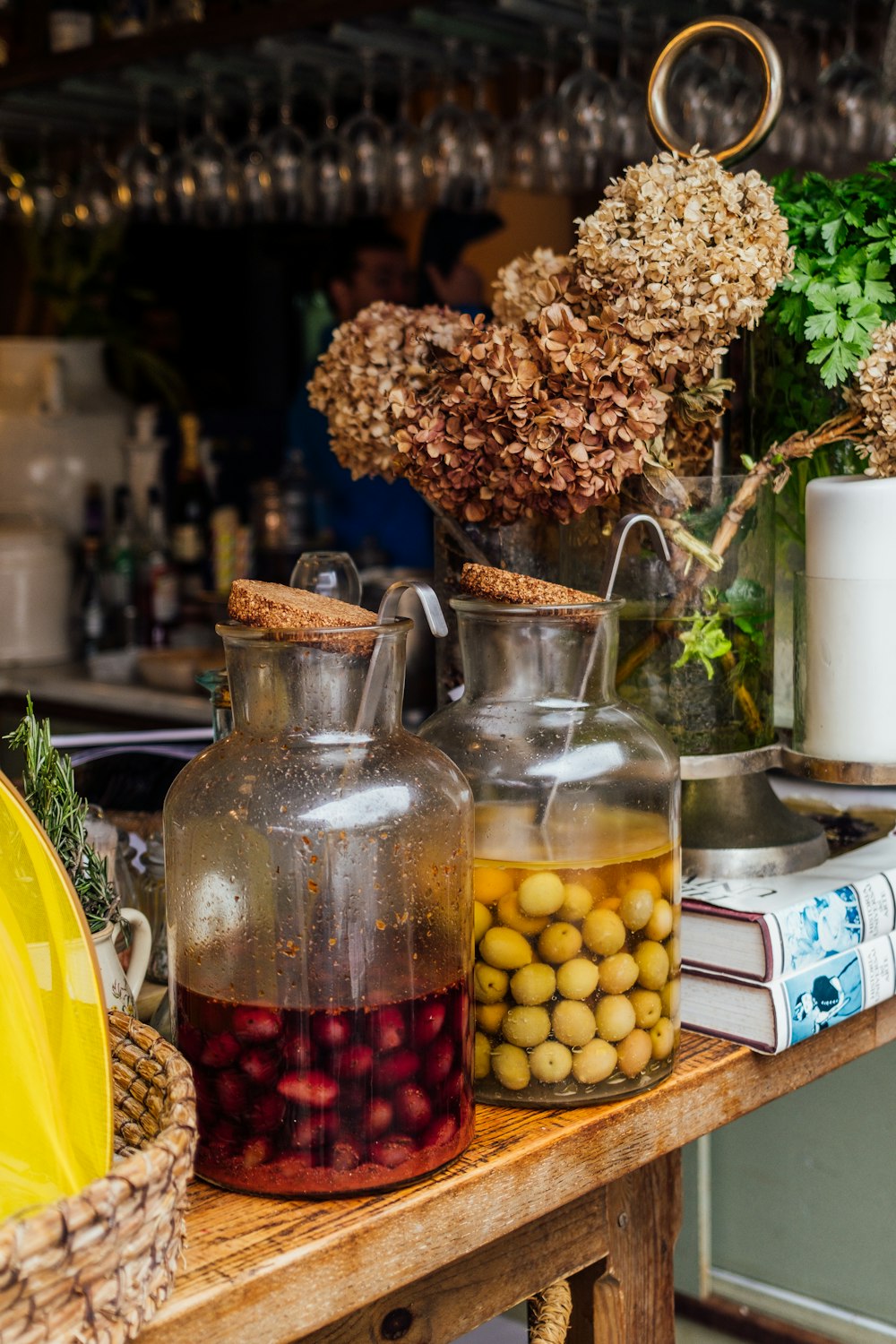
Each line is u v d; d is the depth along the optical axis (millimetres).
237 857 721
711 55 2635
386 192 2760
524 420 862
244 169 2891
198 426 3693
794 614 1090
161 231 3783
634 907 842
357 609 776
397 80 2943
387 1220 729
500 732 843
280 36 2689
